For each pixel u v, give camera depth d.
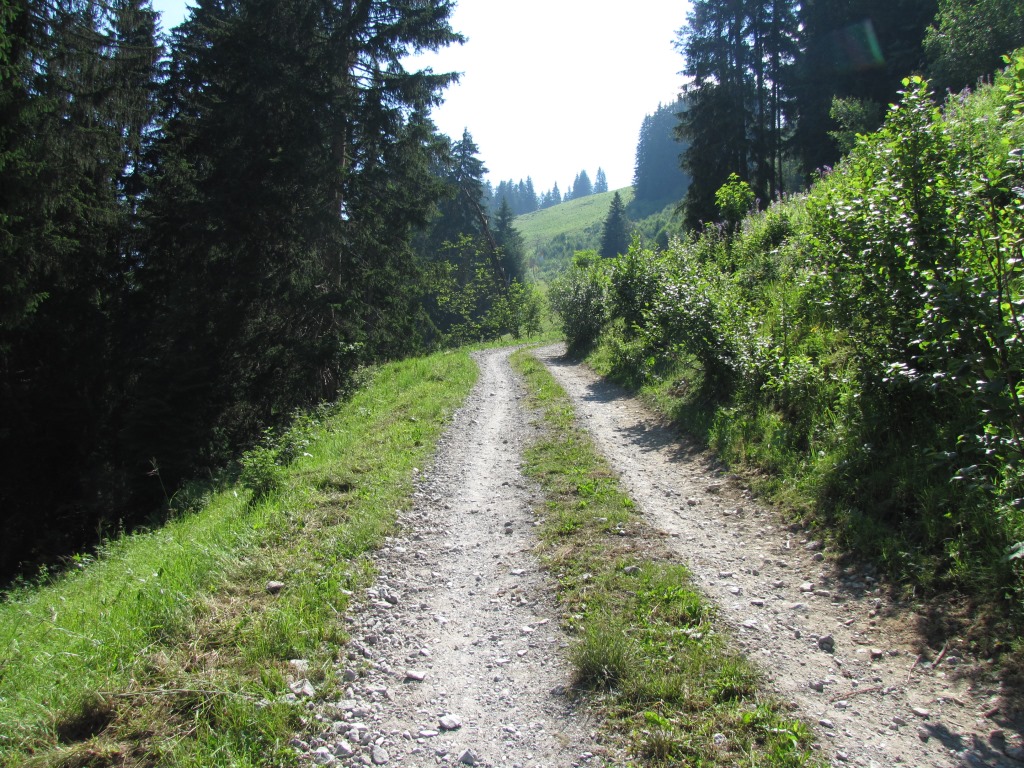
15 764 3.18
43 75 18.84
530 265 97.19
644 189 117.75
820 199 6.51
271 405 19.50
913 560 4.59
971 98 9.81
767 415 7.95
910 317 5.36
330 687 3.94
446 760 3.31
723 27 29.91
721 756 3.15
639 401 12.11
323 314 18.56
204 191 18.05
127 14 23.88
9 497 19.14
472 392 15.16
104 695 3.62
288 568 5.50
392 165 20.19
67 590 7.27
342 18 18.25
